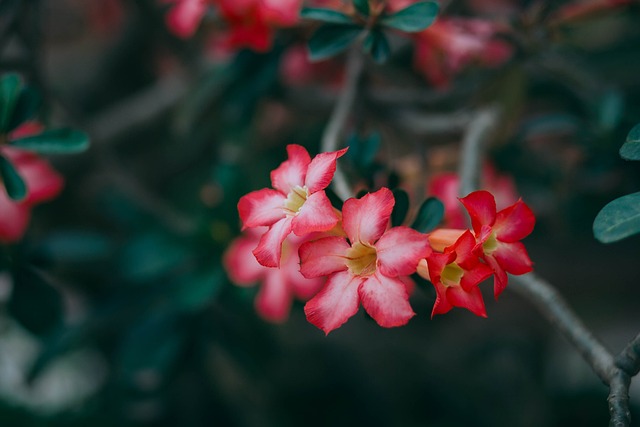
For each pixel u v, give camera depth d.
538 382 1.20
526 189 0.93
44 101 0.81
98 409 1.06
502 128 0.83
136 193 0.91
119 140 1.09
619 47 0.99
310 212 0.45
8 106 0.64
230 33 0.75
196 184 1.04
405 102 0.80
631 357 0.47
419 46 0.85
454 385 1.18
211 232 0.81
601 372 0.48
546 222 0.94
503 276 0.46
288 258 0.71
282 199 0.48
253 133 0.95
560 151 1.02
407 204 0.53
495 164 0.91
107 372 1.11
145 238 0.83
